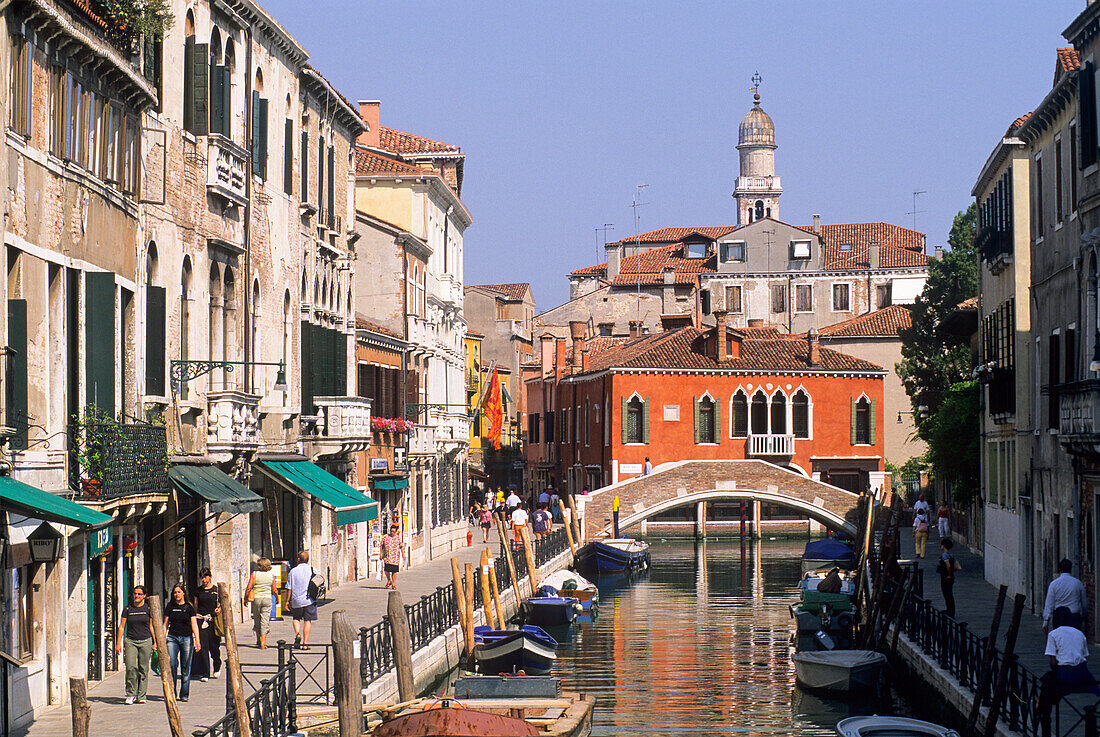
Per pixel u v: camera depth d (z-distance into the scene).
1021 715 18.59
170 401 22.66
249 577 27.69
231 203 26.55
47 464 17.36
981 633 26.59
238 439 25.53
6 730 16.02
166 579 23.20
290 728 17.80
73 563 19.09
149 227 22.16
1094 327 24.78
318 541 33.88
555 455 78.94
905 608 28.89
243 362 25.88
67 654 18.64
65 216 18.28
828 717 24.19
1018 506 31.80
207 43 24.69
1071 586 20.97
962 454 43.03
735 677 28.56
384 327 42.91
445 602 28.28
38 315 17.28
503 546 38.00
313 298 33.44
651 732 22.89
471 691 22.64
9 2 15.77
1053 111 27.97
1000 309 33.94
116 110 20.41
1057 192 27.89
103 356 19.00
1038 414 29.86
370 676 21.23
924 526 45.12
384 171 45.53
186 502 24.30
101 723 17.11
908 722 19.30
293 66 31.47
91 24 19.12
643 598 43.88
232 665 15.68
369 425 34.69
